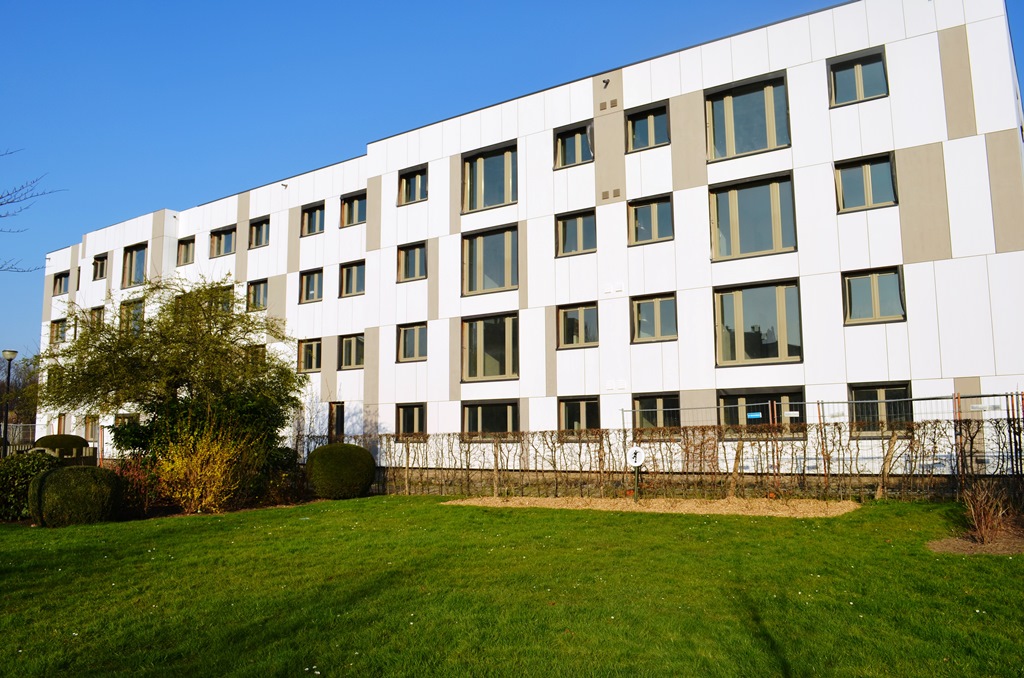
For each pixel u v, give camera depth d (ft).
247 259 102.17
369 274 87.76
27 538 39.96
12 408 103.04
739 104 65.62
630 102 70.44
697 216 65.82
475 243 79.92
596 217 71.15
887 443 54.13
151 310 74.49
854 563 29.32
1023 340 51.75
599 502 50.62
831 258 59.36
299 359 94.27
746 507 45.78
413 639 21.01
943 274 54.90
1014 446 46.80
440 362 80.18
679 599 24.62
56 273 132.87
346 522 45.32
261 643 20.98
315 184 95.55
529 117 76.48
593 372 69.82
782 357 61.31
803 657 19.15
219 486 52.49
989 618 21.83
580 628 21.71
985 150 54.24
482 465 68.74
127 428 59.11
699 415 63.93
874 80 59.57
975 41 55.26
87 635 22.09
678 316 65.87
